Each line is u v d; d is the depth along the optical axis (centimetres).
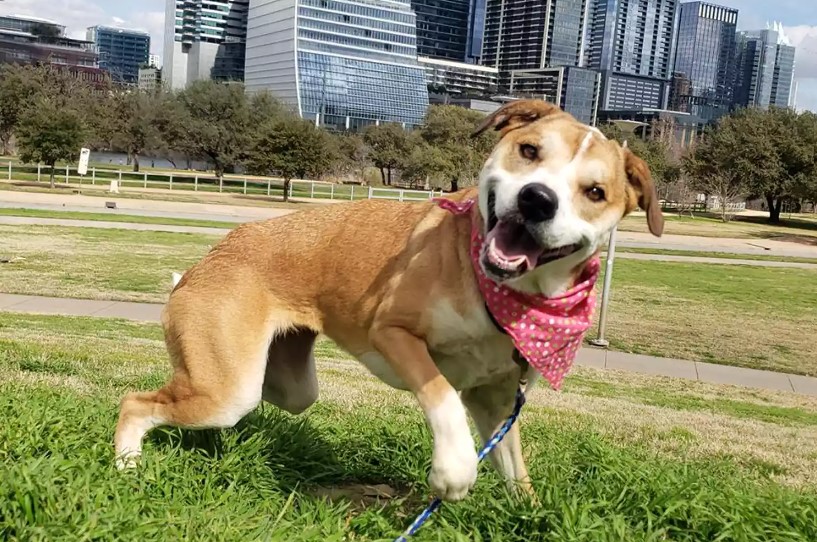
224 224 818
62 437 101
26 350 215
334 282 99
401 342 90
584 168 84
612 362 337
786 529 98
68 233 649
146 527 78
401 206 100
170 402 103
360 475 121
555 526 90
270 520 89
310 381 115
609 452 125
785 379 333
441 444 84
